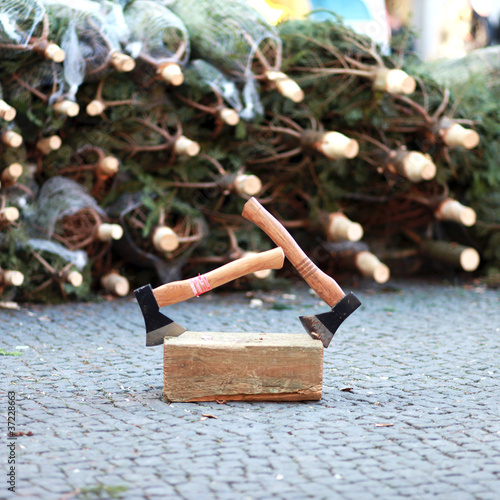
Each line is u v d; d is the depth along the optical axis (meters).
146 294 4.27
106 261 7.80
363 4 10.14
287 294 7.88
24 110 6.90
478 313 7.04
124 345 5.58
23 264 6.98
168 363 4.20
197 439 3.64
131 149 7.49
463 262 8.44
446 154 8.28
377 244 8.96
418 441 3.68
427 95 8.26
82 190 7.25
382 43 8.23
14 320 6.32
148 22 7.11
